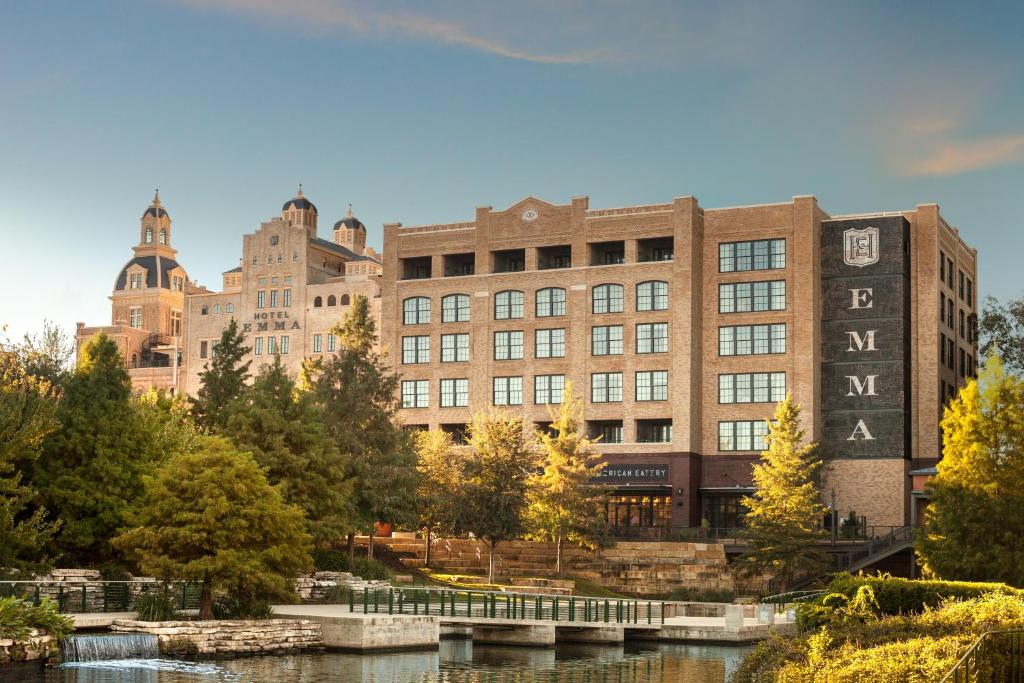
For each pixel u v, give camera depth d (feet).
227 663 149.28
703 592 285.23
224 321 470.80
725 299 351.25
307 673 144.25
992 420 219.20
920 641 90.02
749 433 344.08
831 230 349.61
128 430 195.93
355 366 264.93
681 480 341.41
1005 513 213.25
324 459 222.89
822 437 343.26
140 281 552.00
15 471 188.75
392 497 247.09
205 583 163.84
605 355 357.00
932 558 217.36
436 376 377.91
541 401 363.76
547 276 367.25
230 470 165.99
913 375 346.95
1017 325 318.24
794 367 340.59
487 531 270.67
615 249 372.38
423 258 393.29
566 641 204.23
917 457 343.87
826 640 100.63
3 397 178.09
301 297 452.35
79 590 168.04
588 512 285.64
